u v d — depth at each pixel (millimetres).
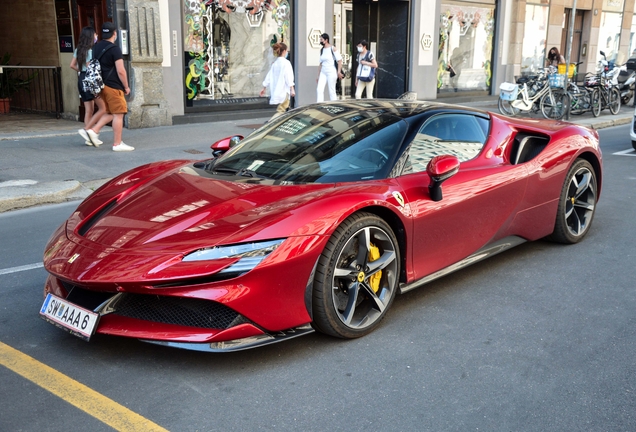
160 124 11305
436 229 3662
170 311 2945
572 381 2889
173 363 3027
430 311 3686
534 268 4438
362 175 3520
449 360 3088
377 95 16156
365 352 3164
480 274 4316
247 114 12594
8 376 2898
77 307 3014
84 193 6770
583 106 14430
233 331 2852
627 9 23438
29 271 4391
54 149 8805
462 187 3824
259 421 2547
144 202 3400
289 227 2967
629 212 6027
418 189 3576
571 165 4730
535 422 2555
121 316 3000
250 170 3703
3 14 13008
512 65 18812
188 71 11797
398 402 2699
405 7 15383
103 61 8500
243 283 2818
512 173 4211
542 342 3291
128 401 2688
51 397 2715
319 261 3057
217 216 3096
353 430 2488
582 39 22094
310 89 13766
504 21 18281
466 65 17609
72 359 3064
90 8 10844
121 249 2947
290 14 13242
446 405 2682
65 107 12156
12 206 6199
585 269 4426
